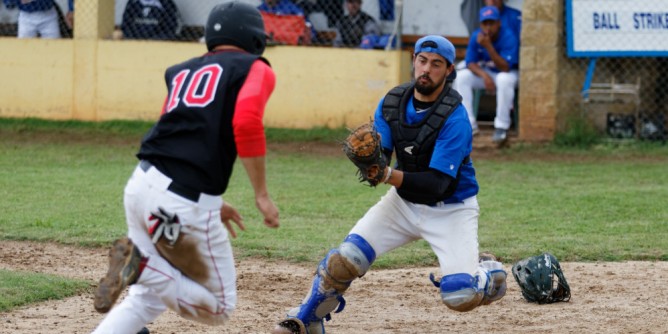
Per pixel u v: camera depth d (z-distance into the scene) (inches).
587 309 747.4
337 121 1711.4
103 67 1768.0
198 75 519.8
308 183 1352.1
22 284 787.4
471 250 606.2
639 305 757.3
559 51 1605.6
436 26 1798.7
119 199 1219.2
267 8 1723.7
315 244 991.6
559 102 1622.8
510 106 1594.5
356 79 1696.6
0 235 1006.4
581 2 1588.3
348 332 679.1
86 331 665.6
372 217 621.0
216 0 1793.8
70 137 1681.8
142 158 520.4
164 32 1787.6
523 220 1119.6
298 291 810.2
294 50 1710.1
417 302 776.3
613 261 938.1
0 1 1894.7
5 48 1792.6
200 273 517.7
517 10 1636.3
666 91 1625.2
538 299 767.1
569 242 1002.7
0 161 1487.5
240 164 1507.1
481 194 1280.8
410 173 581.6
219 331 678.5
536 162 1515.7
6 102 1801.2
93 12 1761.8
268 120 1732.3
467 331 683.4
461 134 587.8
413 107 604.7
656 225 1088.2
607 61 1631.4
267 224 514.6
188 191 504.4
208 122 507.5
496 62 1596.9
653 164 1494.8
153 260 507.5
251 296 789.9
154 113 1765.5
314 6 1760.6
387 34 1777.8
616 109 1633.9
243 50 538.0
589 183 1357.0
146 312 527.2
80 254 940.6
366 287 829.2
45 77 1786.4
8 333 653.3
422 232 612.7
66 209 1147.9
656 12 1576.0
